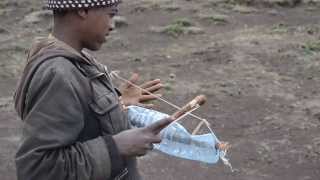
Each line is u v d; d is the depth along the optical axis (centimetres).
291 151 533
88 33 178
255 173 493
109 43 940
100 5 175
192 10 1135
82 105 171
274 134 573
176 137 196
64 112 165
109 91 181
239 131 582
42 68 167
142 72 797
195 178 487
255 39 937
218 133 577
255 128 589
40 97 166
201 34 988
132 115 209
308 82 736
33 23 1073
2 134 582
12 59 866
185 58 852
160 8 1151
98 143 170
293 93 695
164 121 177
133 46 929
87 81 173
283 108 643
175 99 680
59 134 165
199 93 699
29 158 165
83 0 172
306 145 544
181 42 945
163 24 1052
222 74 774
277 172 495
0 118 629
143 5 1171
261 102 664
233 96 685
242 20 1077
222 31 1005
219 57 845
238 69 792
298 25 1039
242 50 878
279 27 1020
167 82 743
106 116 177
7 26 1064
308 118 611
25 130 167
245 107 648
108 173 171
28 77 170
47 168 164
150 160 517
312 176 486
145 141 174
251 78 753
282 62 820
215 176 489
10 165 510
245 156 525
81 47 181
